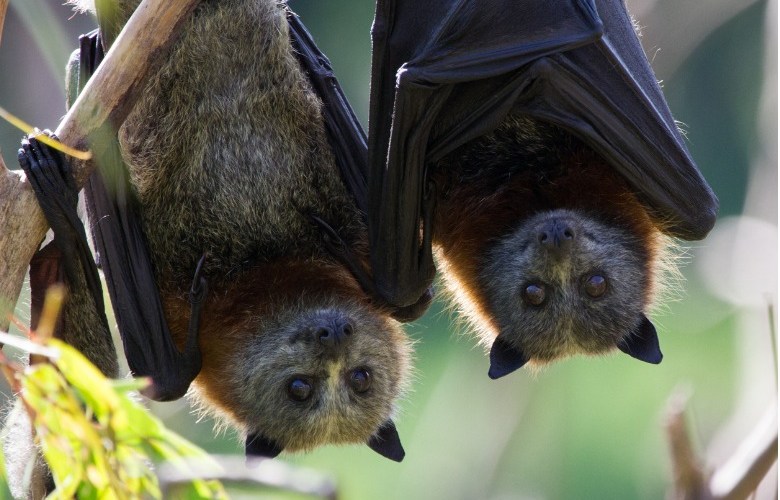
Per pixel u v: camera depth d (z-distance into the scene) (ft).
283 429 55.67
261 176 55.42
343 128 57.72
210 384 56.65
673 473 54.24
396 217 53.06
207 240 55.26
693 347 110.42
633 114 55.88
